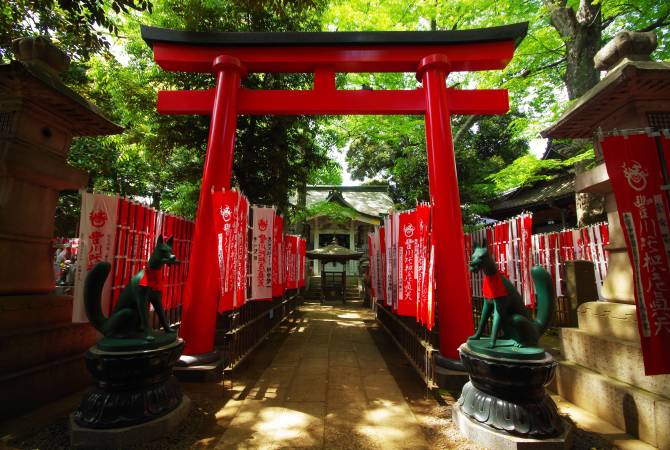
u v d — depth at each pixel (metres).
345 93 6.59
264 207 7.33
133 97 10.09
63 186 5.20
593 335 4.48
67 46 7.89
